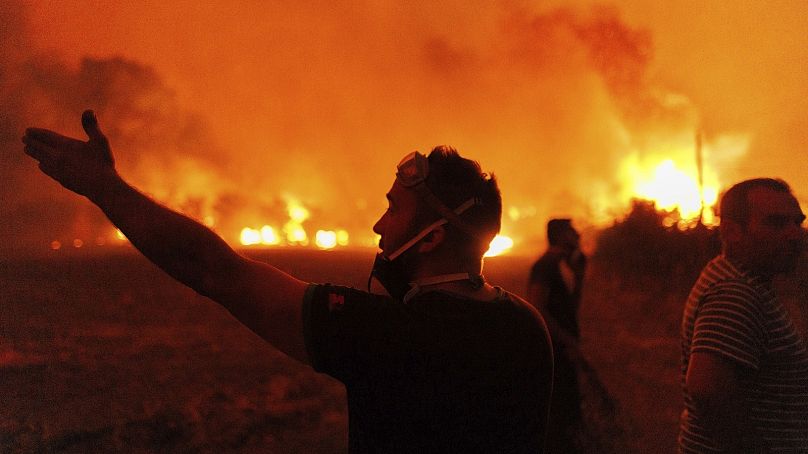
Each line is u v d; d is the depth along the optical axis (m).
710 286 2.14
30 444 5.39
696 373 2.03
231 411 6.32
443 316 1.37
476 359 1.36
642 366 7.88
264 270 1.34
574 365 3.97
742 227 2.12
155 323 12.10
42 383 7.46
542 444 1.49
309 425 5.94
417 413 1.32
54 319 12.47
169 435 5.61
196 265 1.30
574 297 4.21
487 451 1.36
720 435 2.01
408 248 1.42
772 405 2.07
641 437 5.14
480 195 1.44
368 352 1.30
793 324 2.13
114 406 6.48
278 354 9.19
